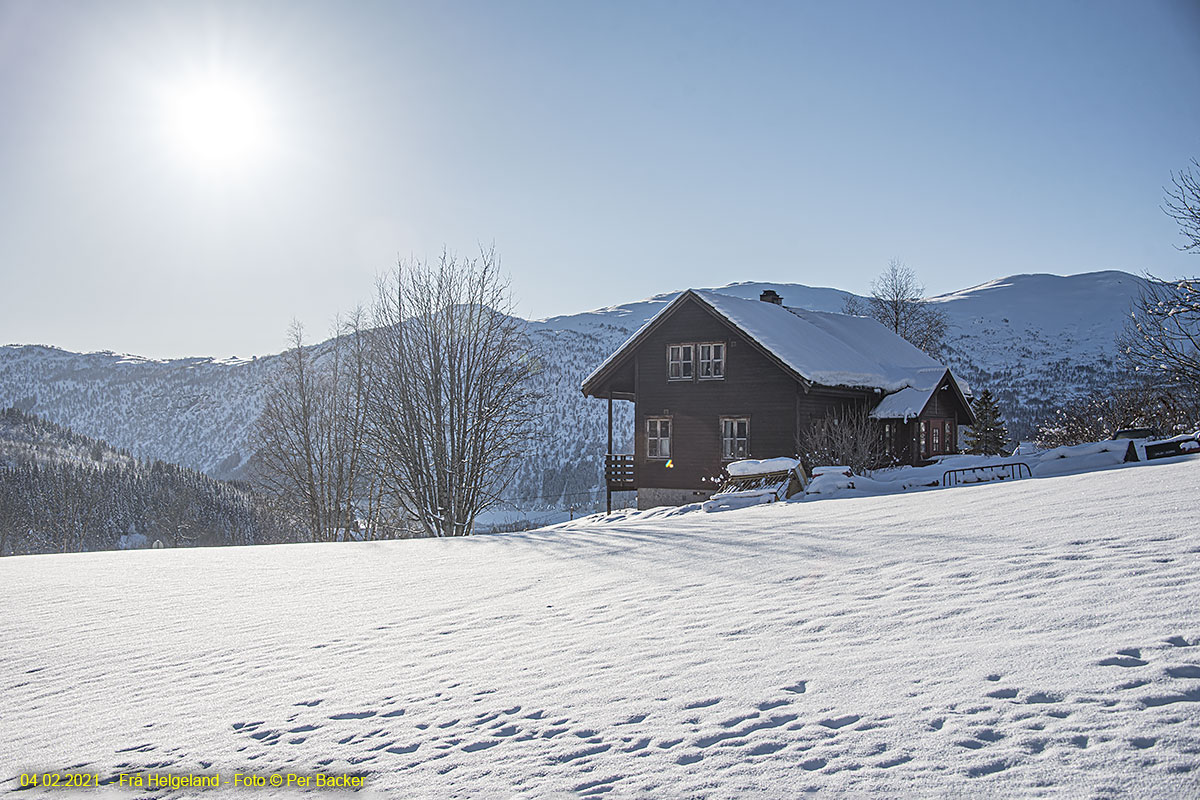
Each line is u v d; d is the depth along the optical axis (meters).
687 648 5.61
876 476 25.31
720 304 30.20
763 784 3.39
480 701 5.08
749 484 23.23
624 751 3.97
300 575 11.71
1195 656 4.05
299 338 38.72
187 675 6.54
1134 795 2.89
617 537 13.69
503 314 31.44
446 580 10.31
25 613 9.72
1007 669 4.27
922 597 6.14
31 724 5.69
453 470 29.77
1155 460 19.42
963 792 3.08
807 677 4.62
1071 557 6.71
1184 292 23.61
